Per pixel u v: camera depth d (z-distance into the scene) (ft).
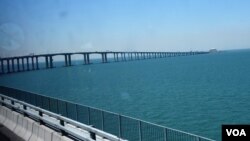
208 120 127.34
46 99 63.10
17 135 51.55
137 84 306.14
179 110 152.66
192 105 165.99
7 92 88.99
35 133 46.62
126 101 193.06
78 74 582.76
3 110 65.41
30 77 573.33
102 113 44.83
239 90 217.77
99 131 33.01
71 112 53.62
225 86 245.65
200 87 249.34
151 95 216.33
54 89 306.35
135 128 56.80
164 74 426.92
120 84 318.04
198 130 110.52
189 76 364.79
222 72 392.88
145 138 55.26
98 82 362.33
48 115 47.67
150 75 425.28
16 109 60.23
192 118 132.77
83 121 50.16
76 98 223.10
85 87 307.58
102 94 239.09
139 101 189.67
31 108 55.52
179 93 218.79
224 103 168.35
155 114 145.07
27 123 50.44
